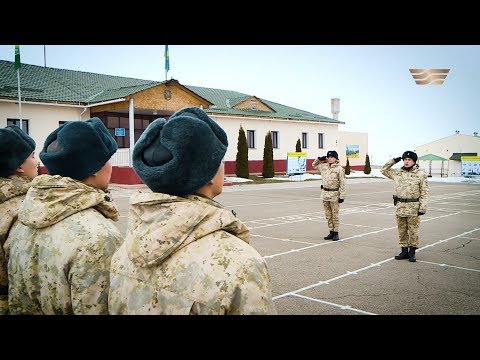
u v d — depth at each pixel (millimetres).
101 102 22297
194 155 1205
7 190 2236
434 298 4887
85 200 1741
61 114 22531
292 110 39375
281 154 34000
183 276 1162
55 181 1720
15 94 21234
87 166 1828
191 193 1285
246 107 32969
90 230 1658
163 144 1219
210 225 1207
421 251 7625
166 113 26312
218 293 1106
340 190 8508
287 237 9000
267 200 17109
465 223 11328
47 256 1656
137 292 1236
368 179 34375
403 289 5254
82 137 1793
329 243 8320
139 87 23375
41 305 1706
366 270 6219
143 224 1247
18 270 1757
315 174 34094
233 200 17062
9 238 2066
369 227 10445
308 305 4645
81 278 1574
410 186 6773
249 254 1177
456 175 41781
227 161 29891
